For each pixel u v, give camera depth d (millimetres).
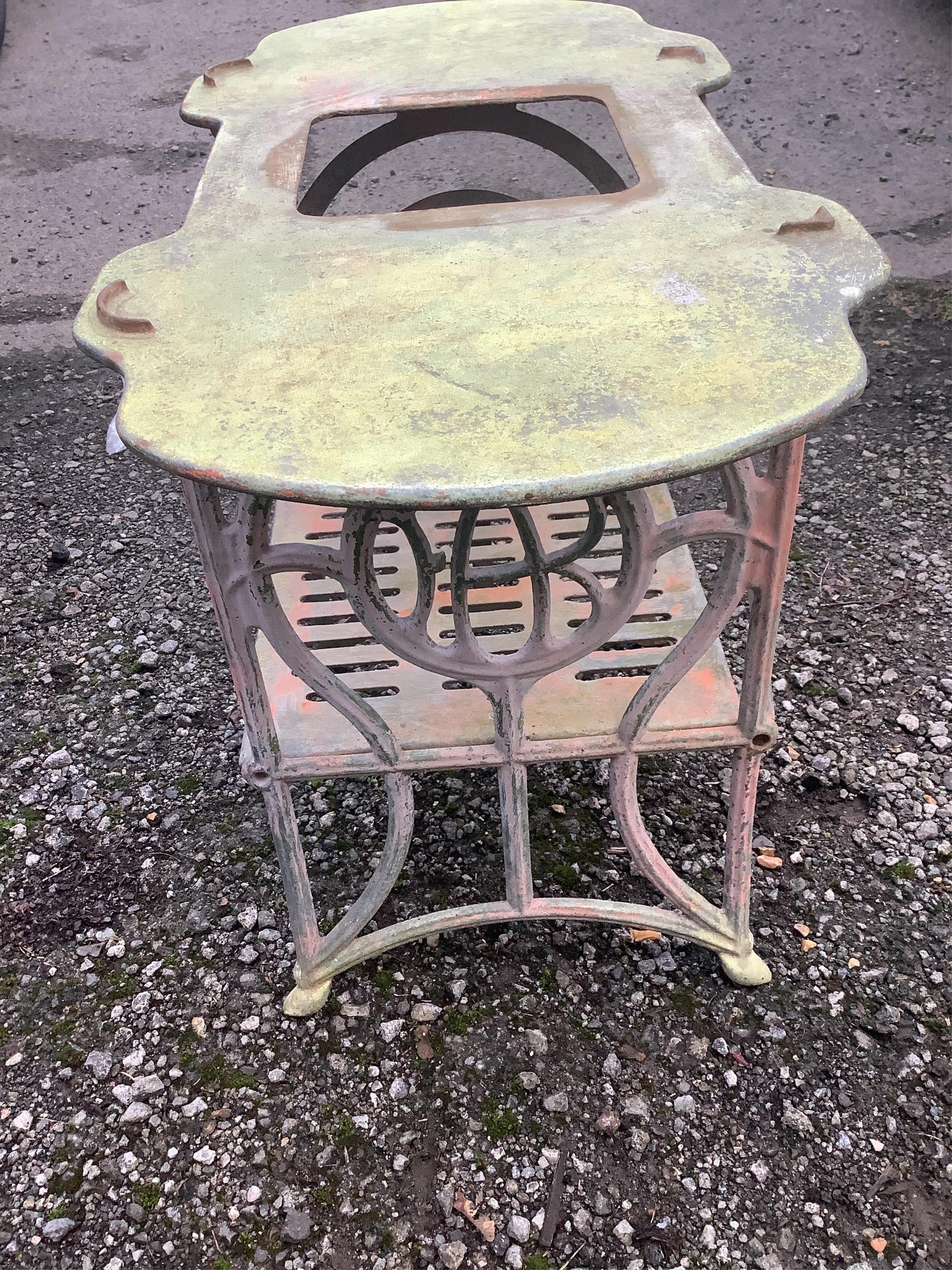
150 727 2236
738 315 1114
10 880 1941
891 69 4723
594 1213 1449
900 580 2465
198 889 1909
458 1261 1409
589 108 4812
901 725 2107
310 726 1501
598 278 1209
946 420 2922
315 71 1931
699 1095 1563
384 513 1120
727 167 1456
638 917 1593
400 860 1519
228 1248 1442
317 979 1647
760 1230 1422
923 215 3729
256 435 994
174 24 5957
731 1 5473
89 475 3020
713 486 2861
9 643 2469
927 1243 1396
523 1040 1641
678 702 1486
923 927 1758
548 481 906
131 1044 1680
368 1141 1539
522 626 1681
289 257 1317
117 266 1317
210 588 1258
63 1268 1438
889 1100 1539
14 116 5086
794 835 1923
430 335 1131
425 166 4422
